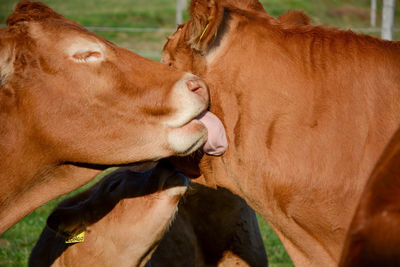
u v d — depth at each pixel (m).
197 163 3.51
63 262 3.86
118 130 3.15
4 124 3.13
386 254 1.65
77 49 3.11
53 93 3.11
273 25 3.27
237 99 3.20
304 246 3.23
